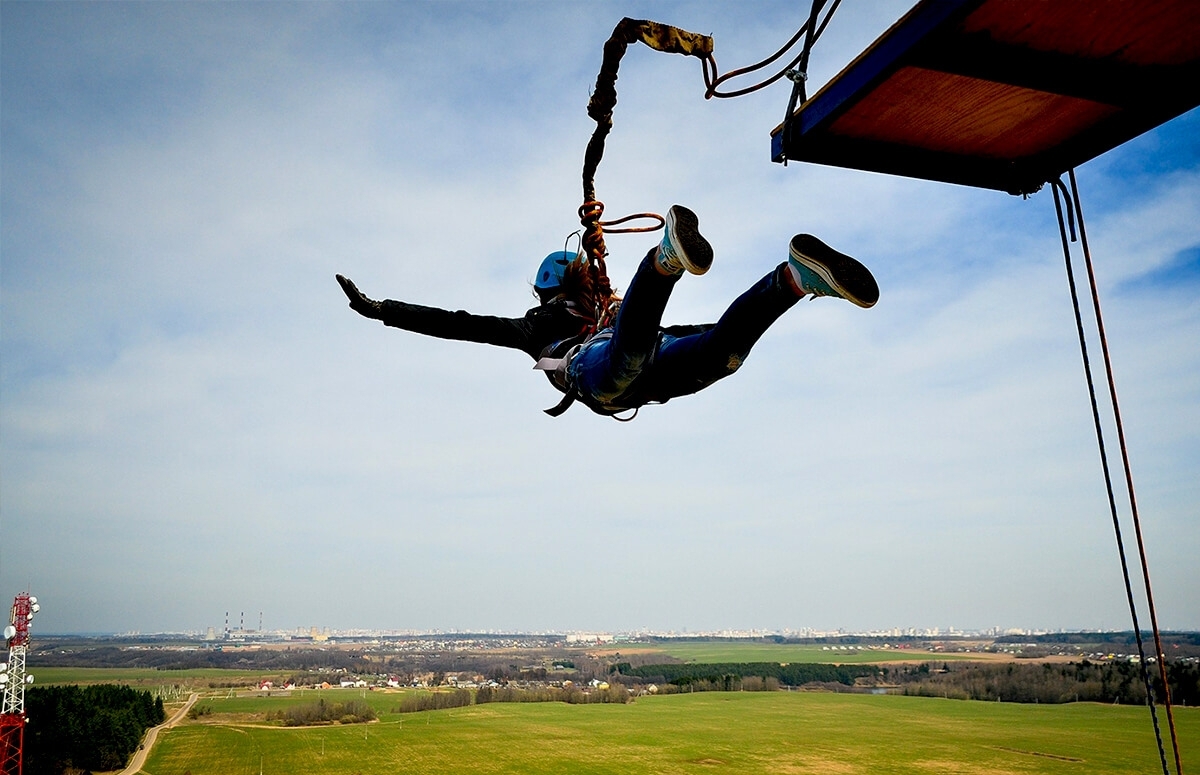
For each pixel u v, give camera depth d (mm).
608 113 5012
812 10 3801
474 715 118750
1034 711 116125
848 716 114750
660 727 103500
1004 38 3146
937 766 74375
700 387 4520
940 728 100000
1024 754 79562
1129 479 4102
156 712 103812
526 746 88000
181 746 86125
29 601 45031
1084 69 3373
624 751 84812
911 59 3195
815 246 3486
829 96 3729
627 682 182750
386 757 80562
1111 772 69688
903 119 3814
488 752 84062
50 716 65688
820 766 75625
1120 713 110250
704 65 4598
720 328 4059
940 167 4281
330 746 86938
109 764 72375
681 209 3617
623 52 4668
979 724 103312
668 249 3633
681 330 5090
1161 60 3375
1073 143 4117
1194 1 2969
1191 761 74250
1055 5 2938
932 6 3008
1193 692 117188
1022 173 4406
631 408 5160
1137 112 3773
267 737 93625
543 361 5367
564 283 5621
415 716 117062
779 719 111812
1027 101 3674
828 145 4059
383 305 4945
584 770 74188
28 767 63562
